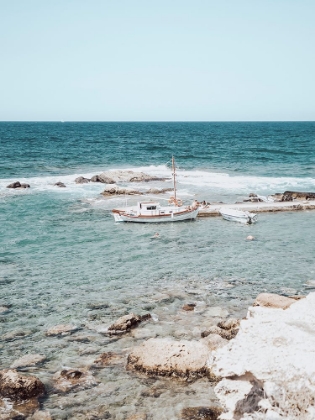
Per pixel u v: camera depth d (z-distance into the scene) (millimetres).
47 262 27703
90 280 24516
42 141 128250
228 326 17797
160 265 27312
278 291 22859
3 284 23797
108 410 13109
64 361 15984
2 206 44750
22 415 12812
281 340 11453
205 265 27359
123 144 123312
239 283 24109
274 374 10500
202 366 14648
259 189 57031
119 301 21562
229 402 10930
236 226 39094
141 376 14750
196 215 41719
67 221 39375
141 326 18688
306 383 9812
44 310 20531
